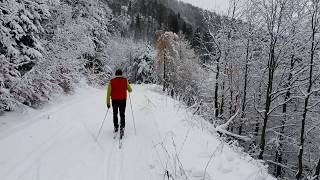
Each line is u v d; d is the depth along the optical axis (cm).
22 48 888
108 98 720
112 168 495
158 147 602
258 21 1791
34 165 498
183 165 508
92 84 2350
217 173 488
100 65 2802
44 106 1001
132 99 1458
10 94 764
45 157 538
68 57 1304
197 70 3972
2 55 757
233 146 851
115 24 3603
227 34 2039
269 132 2308
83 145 618
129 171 482
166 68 3969
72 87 1455
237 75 2167
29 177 450
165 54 3900
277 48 1755
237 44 1997
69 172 475
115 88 715
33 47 934
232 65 2092
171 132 702
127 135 706
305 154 2078
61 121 815
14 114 807
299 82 1889
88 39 1916
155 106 1147
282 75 1883
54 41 1201
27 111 855
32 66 944
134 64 5566
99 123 839
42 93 1039
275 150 2173
